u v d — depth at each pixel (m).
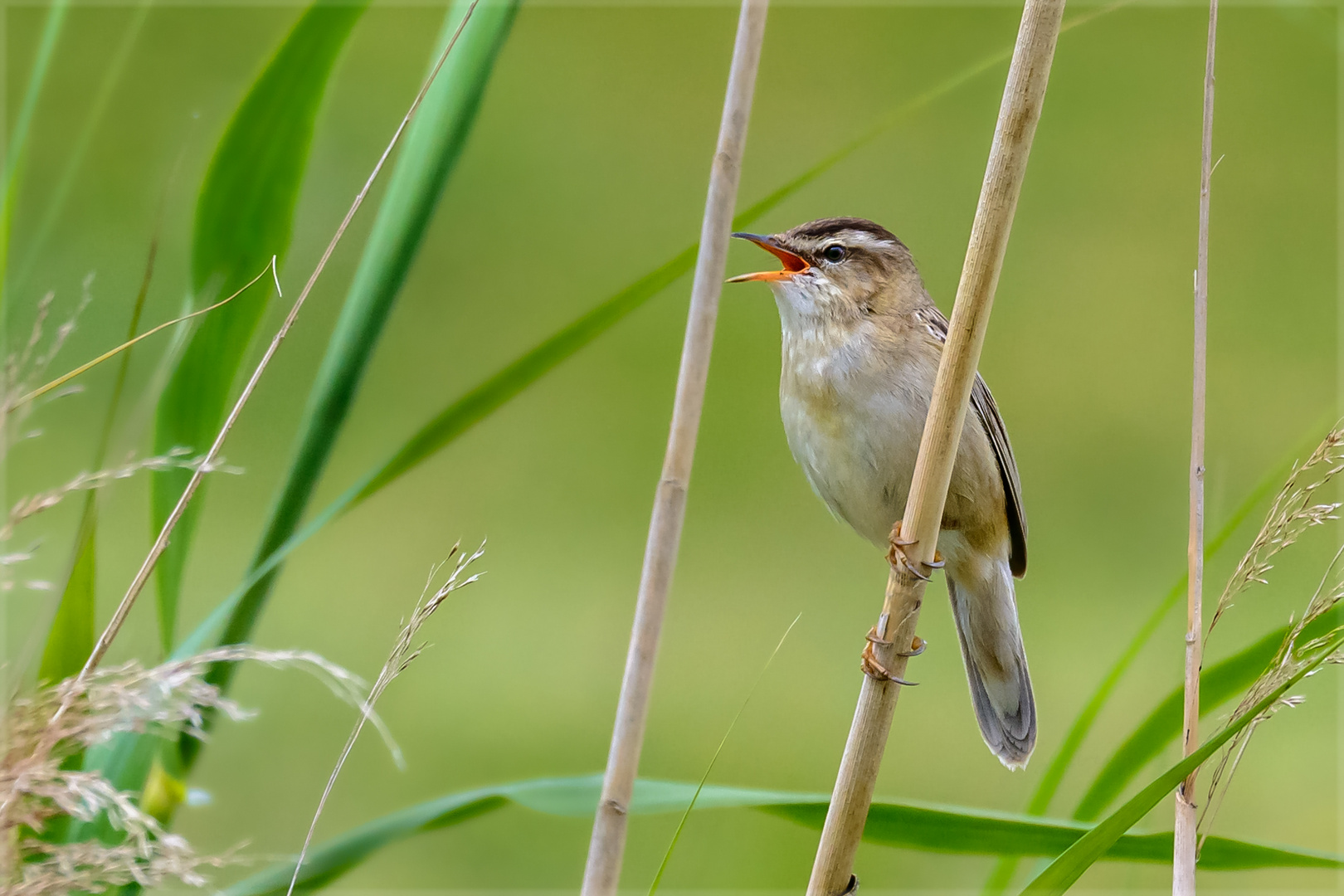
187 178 9.09
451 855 9.70
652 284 4.50
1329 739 11.12
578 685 11.62
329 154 15.45
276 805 9.77
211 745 9.91
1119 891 9.24
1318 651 4.20
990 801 10.63
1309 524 4.13
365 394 15.08
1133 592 12.92
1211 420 15.27
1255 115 18.94
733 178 3.80
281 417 13.47
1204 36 19.52
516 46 20.16
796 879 9.38
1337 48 6.84
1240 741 4.13
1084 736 4.96
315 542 13.16
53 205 4.80
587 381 15.88
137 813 3.11
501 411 15.38
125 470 3.63
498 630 12.31
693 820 9.79
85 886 3.15
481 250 16.95
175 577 4.70
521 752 10.75
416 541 13.48
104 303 12.44
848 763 4.42
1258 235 17.34
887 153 18.22
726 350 16.28
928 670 12.15
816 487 6.98
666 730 11.09
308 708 10.73
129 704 3.14
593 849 3.72
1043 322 16.59
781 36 20.17
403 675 11.43
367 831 4.59
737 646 12.26
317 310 13.95
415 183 4.60
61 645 4.31
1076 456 14.88
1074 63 19.39
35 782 3.06
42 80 4.74
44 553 10.27
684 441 3.79
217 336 4.74
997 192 4.16
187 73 15.91
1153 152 18.45
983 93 18.78
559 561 13.38
